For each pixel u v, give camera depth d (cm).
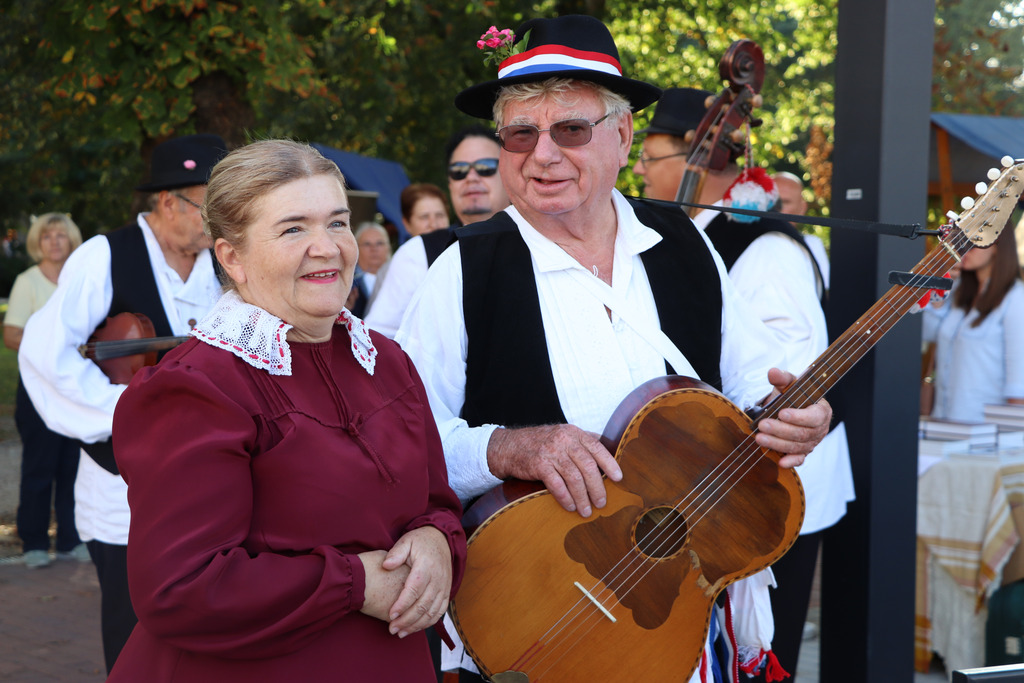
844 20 305
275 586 147
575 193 212
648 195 356
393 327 384
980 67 705
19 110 1132
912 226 224
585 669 202
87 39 748
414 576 160
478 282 219
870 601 307
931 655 430
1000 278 464
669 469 207
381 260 706
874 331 218
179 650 154
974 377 475
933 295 220
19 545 645
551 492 200
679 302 227
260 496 155
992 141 628
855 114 304
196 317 324
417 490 170
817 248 349
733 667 226
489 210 412
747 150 316
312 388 162
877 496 306
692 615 208
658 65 1365
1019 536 404
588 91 211
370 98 1214
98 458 298
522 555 199
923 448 433
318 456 157
